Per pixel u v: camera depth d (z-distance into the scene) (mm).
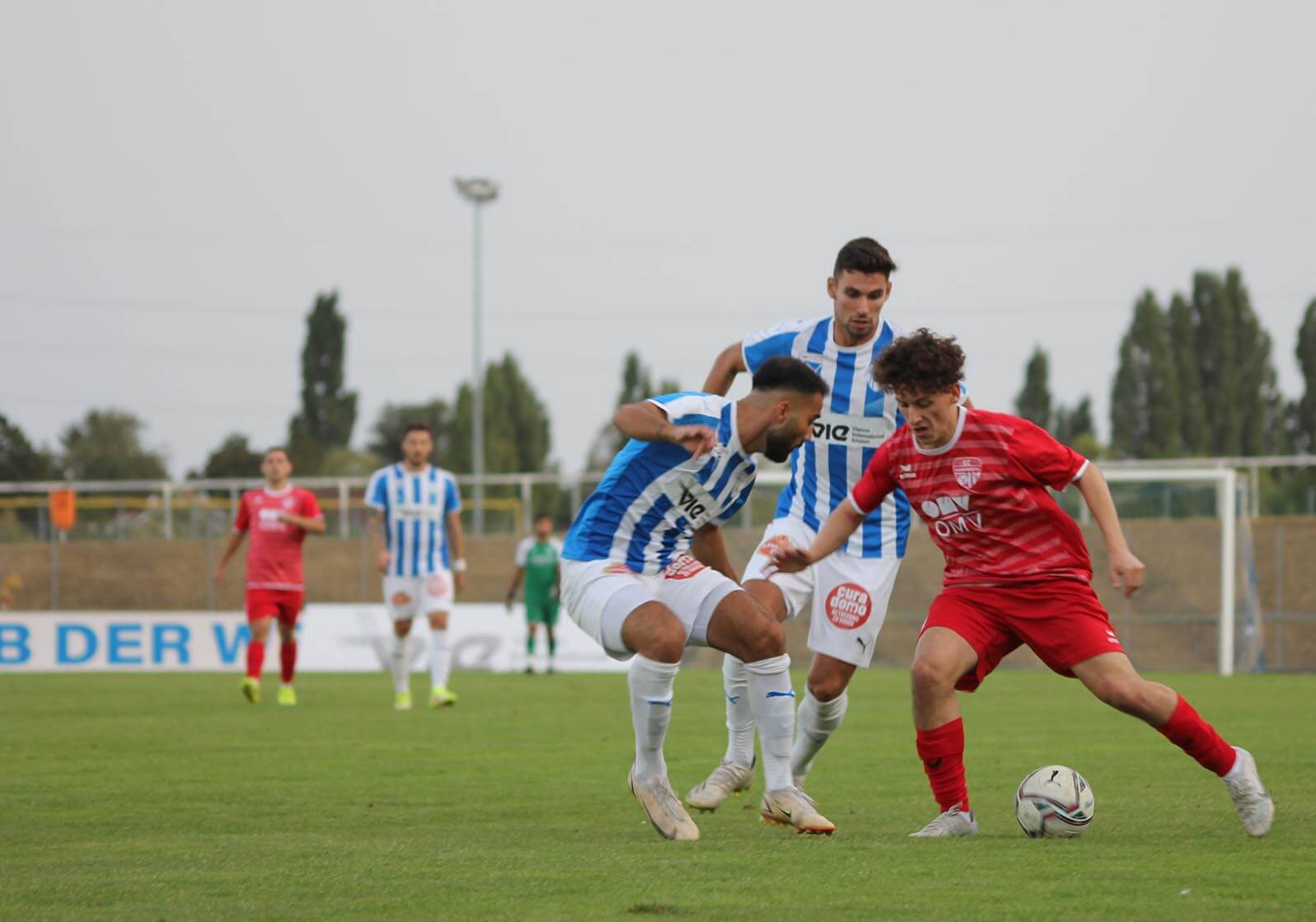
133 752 24094
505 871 11875
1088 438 150875
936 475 14273
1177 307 153250
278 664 61906
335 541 77125
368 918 9906
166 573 78062
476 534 80375
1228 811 15945
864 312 16812
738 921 9602
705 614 14711
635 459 14664
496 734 27844
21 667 62156
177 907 10398
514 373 185500
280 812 16703
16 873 12055
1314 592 68875
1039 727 29281
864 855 12594
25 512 78938
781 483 71688
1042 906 10070
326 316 180375
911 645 69250
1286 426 155500
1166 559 66562
